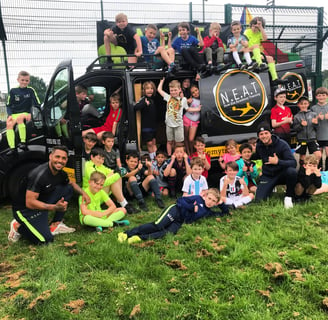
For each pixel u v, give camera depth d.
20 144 4.92
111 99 5.16
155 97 6.31
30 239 3.71
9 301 2.61
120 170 4.61
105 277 2.88
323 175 5.41
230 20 10.98
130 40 6.32
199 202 4.08
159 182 5.32
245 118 5.48
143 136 5.32
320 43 10.45
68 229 4.03
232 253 3.19
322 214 4.19
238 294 2.59
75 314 2.41
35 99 6.18
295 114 6.23
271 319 2.27
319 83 10.45
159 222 3.72
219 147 5.35
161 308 2.43
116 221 4.14
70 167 4.63
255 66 5.43
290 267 2.94
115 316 2.38
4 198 5.65
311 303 2.46
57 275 2.90
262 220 4.04
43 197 3.77
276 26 10.58
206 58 5.52
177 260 3.08
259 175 5.58
